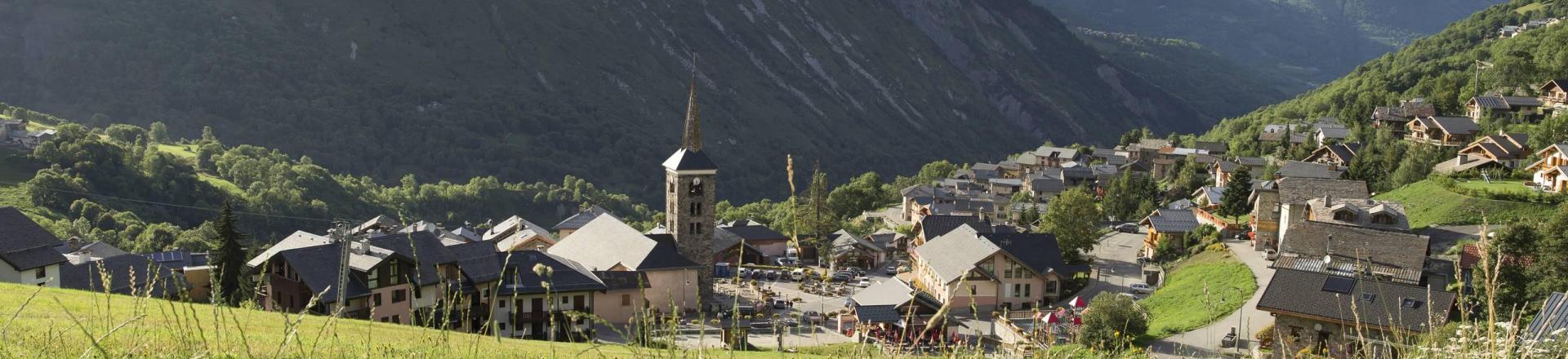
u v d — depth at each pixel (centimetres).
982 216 12838
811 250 11325
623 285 7138
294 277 5691
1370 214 7181
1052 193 15162
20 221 6162
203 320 2223
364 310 5650
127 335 1530
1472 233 7275
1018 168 19388
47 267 6175
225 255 5941
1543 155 8656
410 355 1314
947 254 8588
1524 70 14438
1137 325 5250
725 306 7944
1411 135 12975
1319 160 12375
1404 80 19250
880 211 16550
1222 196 10062
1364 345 1399
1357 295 4491
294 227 15838
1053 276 8012
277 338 1800
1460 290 1080
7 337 1533
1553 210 7344
